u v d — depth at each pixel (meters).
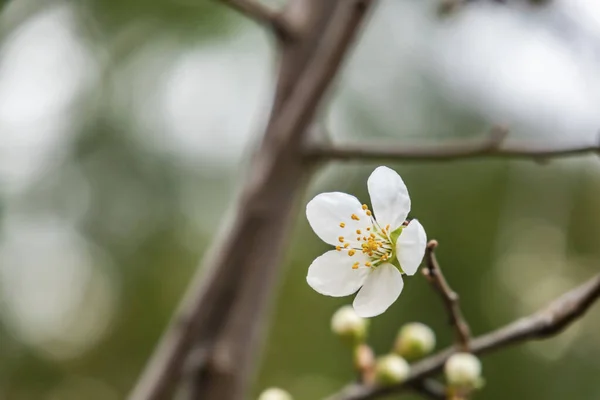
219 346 0.38
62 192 0.83
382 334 0.65
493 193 0.72
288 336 0.77
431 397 0.36
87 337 0.90
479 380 0.36
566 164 0.75
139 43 0.82
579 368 0.68
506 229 0.73
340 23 0.38
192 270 0.85
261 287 0.38
